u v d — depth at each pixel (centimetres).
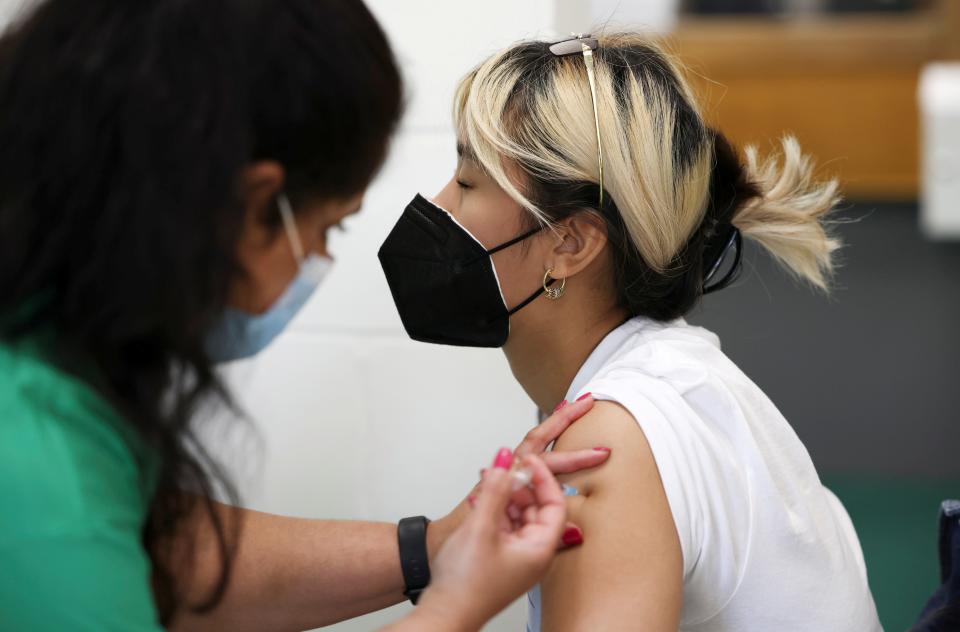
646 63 115
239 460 146
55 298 78
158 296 75
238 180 75
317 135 79
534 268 115
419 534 121
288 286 86
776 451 111
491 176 112
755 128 578
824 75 566
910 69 557
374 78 81
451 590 81
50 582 72
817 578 108
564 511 87
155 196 73
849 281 497
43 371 76
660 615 95
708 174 117
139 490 83
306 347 169
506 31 156
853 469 325
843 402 371
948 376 388
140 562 79
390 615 172
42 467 73
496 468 90
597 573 96
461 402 166
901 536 286
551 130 110
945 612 121
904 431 348
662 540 98
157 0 75
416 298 120
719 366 115
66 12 76
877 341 425
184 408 81
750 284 502
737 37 570
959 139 488
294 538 122
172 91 73
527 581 84
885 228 571
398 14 158
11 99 76
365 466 170
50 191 74
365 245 164
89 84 74
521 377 126
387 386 168
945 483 315
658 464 101
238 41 75
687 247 117
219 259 75
